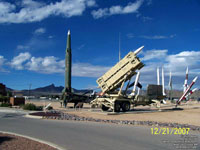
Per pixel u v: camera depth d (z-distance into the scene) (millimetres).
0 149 6953
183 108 34625
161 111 27750
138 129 12812
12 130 11375
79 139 9516
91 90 36406
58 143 8641
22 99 35688
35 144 7969
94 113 22812
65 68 34938
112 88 24734
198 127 14086
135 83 27781
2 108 27984
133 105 26812
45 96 77812
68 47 34938
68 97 33156
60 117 17391
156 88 28562
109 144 8734
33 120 16031
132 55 23469
